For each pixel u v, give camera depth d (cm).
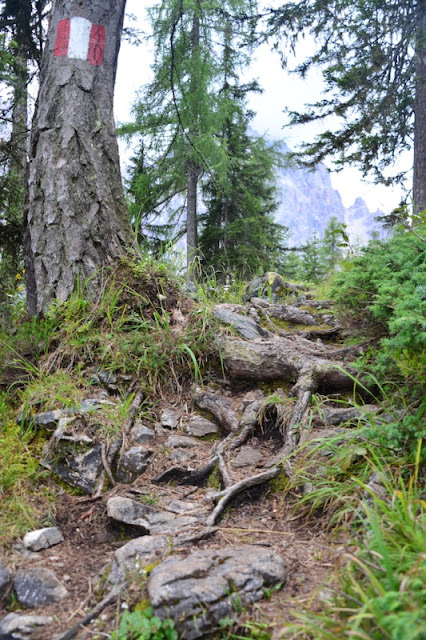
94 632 196
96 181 426
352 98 1239
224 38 1403
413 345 256
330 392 359
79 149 424
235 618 188
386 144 1275
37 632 200
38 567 235
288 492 279
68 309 395
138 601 204
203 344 395
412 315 247
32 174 427
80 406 331
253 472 297
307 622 166
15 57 814
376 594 168
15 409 350
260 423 335
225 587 196
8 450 307
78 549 253
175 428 347
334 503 250
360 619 161
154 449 323
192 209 1636
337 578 190
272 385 377
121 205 447
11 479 288
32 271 427
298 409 327
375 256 361
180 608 189
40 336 391
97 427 322
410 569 169
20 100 861
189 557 222
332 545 230
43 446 316
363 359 330
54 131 424
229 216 1958
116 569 226
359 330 378
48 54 440
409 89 1241
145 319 414
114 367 369
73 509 280
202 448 331
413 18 1158
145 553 233
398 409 299
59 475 298
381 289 299
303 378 349
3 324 460
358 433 269
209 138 1465
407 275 325
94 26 439
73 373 368
